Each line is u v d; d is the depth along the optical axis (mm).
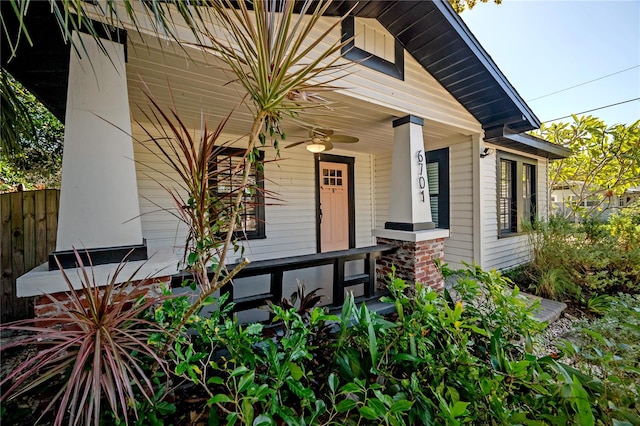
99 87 1685
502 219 5570
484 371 1581
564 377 1321
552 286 4242
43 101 2520
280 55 1234
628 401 1322
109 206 1665
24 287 1419
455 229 5012
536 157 6266
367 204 6629
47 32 1666
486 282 2285
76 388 894
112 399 932
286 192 5379
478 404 1424
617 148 6090
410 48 3422
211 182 1647
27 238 3146
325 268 4645
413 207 3436
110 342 983
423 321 1811
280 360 1484
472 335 1988
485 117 4391
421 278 3314
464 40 3209
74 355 1008
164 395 1275
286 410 1259
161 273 1701
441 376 1526
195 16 2059
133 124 4012
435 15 2984
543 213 6395
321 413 1253
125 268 1622
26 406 1363
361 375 1550
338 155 6109
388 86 3309
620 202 8391
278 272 2393
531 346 1828
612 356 1476
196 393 1567
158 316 1361
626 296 2541
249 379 1210
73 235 1584
